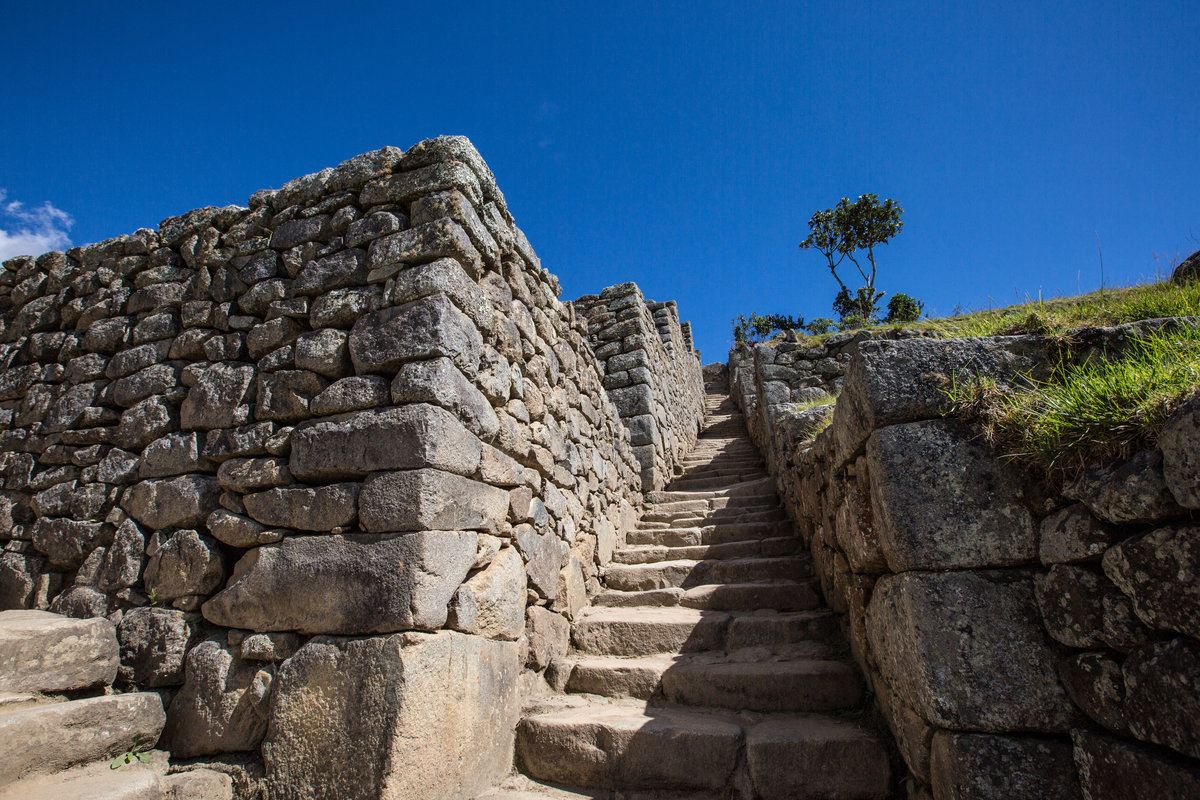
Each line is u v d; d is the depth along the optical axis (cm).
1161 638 167
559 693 357
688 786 277
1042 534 213
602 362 848
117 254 393
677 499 744
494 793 266
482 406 306
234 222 364
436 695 242
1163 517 164
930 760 225
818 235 1948
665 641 394
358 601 251
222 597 280
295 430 290
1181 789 154
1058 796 194
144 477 324
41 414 374
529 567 349
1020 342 247
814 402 694
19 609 331
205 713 264
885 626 261
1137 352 232
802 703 321
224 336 334
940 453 233
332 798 230
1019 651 210
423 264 299
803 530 498
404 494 257
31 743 221
